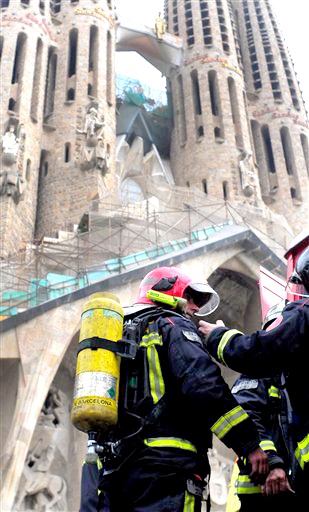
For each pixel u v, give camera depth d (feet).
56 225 125.90
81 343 15.31
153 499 13.89
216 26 185.06
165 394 14.76
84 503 16.22
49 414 86.17
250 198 151.12
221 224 110.63
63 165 134.00
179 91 177.27
